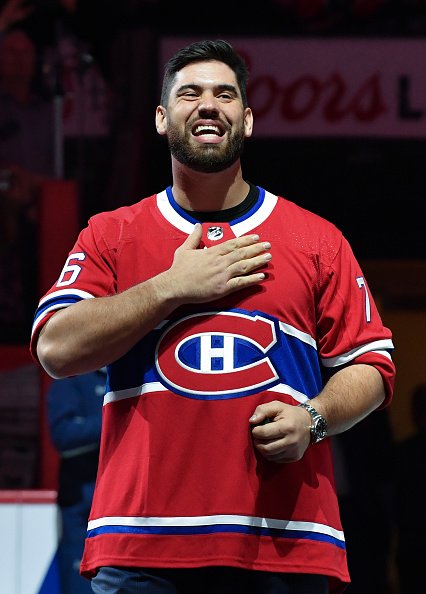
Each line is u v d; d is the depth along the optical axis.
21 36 13.23
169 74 4.70
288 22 13.46
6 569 9.30
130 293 4.36
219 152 4.51
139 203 4.77
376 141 13.34
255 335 4.39
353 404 4.46
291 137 13.30
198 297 4.34
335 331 4.57
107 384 4.57
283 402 4.36
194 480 4.31
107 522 4.40
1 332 12.70
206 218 4.65
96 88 13.36
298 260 4.54
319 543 4.39
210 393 4.34
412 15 13.26
